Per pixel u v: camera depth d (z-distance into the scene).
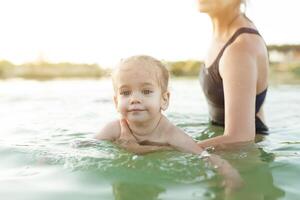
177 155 0.84
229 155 0.85
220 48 1.01
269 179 0.71
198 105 1.70
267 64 1.00
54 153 0.88
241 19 1.01
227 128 0.89
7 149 0.93
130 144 0.93
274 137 1.05
